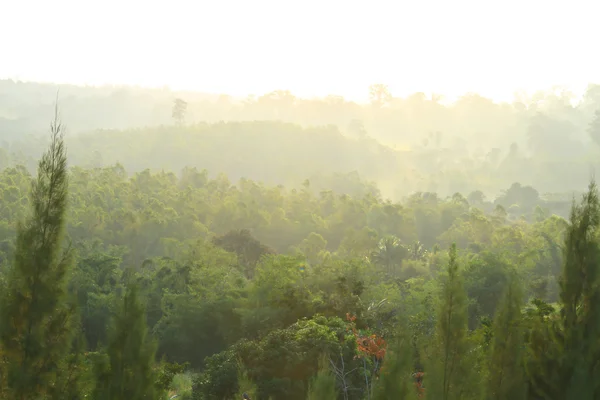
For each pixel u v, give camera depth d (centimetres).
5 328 1284
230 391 2669
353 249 10662
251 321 4144
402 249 9400
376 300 4612
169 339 4869
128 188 13900
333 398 1512
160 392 1512
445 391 1478
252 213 12700
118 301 1462
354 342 2703
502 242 10050
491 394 1551
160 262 6506
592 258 1590
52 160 1370
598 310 1564
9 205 9719
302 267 5109
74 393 1323
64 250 1359
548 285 7250
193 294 5119
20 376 1258
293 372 2619
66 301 1348
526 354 1659
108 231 10088
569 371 1548
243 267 7619
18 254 1315
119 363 1403
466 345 1510
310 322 2916
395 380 1429
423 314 3269
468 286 5347
